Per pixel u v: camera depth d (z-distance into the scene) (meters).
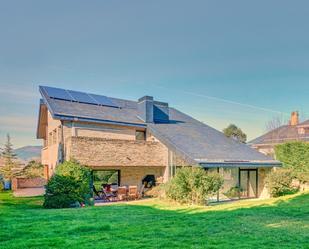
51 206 17.98
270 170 26.17
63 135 23.00
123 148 23.80
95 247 7.79
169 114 32.75
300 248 7.66
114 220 12.20
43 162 32.25
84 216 13.34
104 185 23.92
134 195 23.55
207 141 26.91
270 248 7.66
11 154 49.09
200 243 8.20
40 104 29.39
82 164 21.44
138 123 26.34
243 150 27.44
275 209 15.21
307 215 13.17
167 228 10.34
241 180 25.53
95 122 23.84
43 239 8.67
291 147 26.83
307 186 25.91
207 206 18.41
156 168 26.80
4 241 8.44
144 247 7.80
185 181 19.86
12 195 27.17
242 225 10.84
